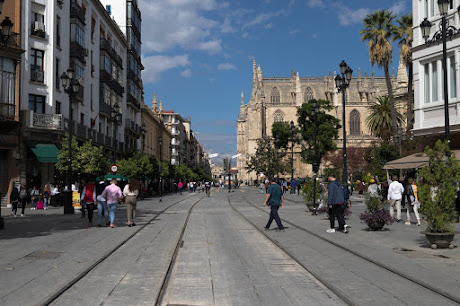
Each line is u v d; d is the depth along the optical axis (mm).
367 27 40750
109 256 9695
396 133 39844
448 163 10797
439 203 10703
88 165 29766
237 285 7004
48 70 31781
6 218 20984
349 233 13734
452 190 10594
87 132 37719
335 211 13945
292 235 13531
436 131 21453
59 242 11812
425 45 22000
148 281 7180
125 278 7414
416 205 16219
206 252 10383
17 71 28641
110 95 45844
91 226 16312
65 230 15016
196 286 6934
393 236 12953
